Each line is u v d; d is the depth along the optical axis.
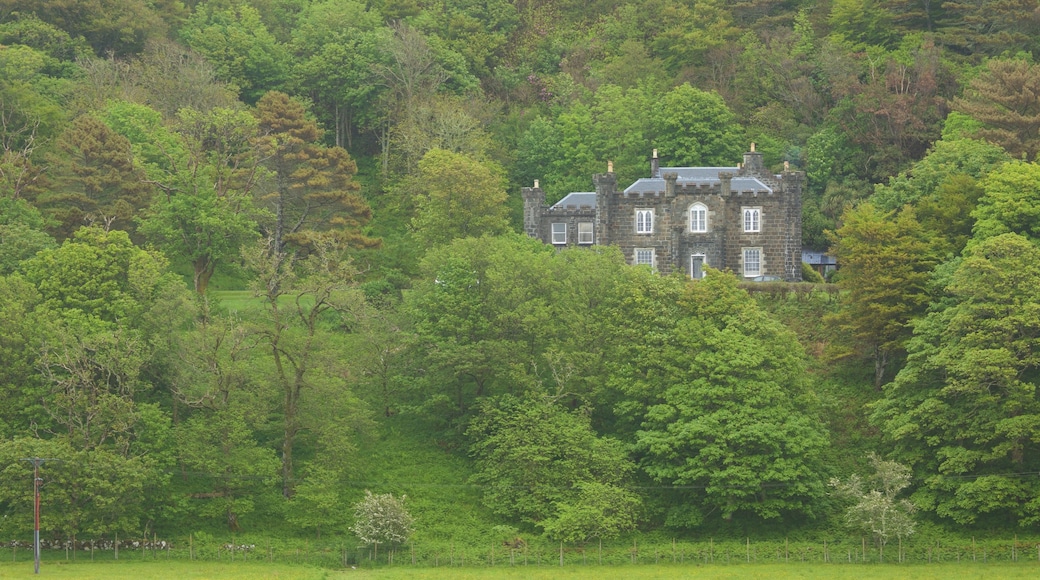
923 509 130.12
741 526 132.25
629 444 134.88
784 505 129.25
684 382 136.38
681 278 158.50
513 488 130.88
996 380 129.50
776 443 129.75
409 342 144.25
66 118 193.88
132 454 127.25
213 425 128.62
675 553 126.31
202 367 132.62
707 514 133.12
